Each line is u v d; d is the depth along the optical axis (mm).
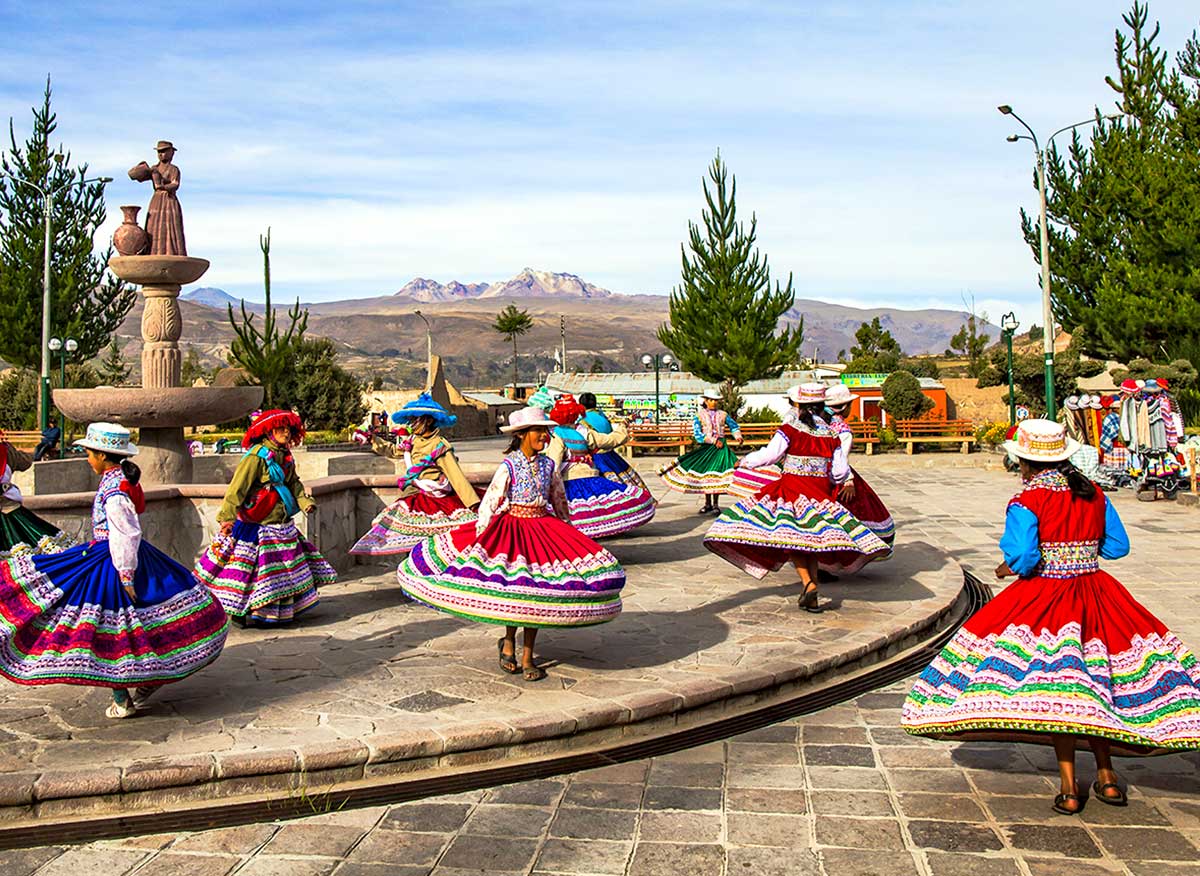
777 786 5066
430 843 4453
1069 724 4367
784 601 8633
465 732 5270
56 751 5082
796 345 35094
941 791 4965
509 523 6273
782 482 8156
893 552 11195
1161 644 4617
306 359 42938
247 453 7715
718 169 34750
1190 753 5465
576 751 5461
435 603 6152
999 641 4668
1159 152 25859
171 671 5527
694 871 4164
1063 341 52188
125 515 5410
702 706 6043
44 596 5320
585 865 4227
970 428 29344
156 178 12766
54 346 30453
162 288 12742
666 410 47344
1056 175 28094
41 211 40000
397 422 9242
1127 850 4281
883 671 7023
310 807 4793
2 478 6148
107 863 4309
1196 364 24828
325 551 9836
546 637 7449
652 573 10023
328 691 6070
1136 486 18156
